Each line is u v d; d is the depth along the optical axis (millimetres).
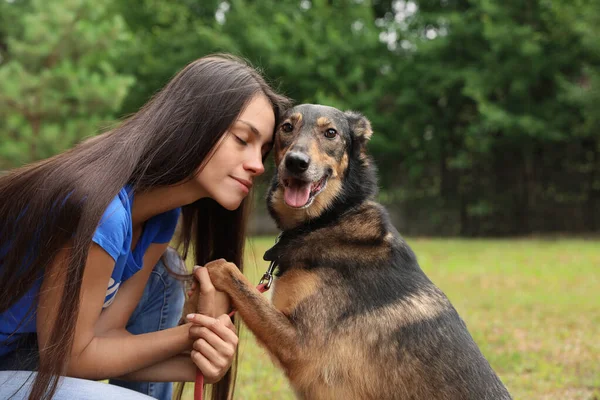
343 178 3262
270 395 4004
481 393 2646
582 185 18344
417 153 19953
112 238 2246
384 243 2990
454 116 19984
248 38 18453
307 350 2746
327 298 2824
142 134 2418
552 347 5238
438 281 8922
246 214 3047
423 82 19203
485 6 17625
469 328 5938
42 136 10781
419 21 20359
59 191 2205
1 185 2361
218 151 2479
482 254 12523
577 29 16188
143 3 20594
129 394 2338
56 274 2184
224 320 2463
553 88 18406
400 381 2695
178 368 2650
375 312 2785
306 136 3209
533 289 8211
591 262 10875
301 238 3094
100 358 2348
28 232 2203
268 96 2717
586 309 6867
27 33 11492
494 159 19141
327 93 19094
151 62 18500
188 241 3123
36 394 2066
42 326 2217
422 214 20422
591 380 4328
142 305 3090
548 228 18719
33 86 10930
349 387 2746
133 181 2412
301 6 20969
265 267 8094
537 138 18047
